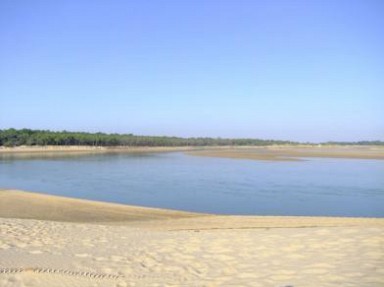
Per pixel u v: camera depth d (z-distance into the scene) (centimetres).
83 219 1822
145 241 966
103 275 700
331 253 788
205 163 5984
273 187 3228
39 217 1872
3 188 3147
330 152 10612
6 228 1100
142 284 663
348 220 1683
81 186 3334
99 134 14538
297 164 5712
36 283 639
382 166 5316
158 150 12575
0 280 639
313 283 635
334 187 3219
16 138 11225
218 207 2391
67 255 820
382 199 2658
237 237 977
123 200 2639
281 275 686
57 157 7794
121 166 5425
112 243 943
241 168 5031
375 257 745
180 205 2458
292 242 888
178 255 834
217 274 714
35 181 3688
